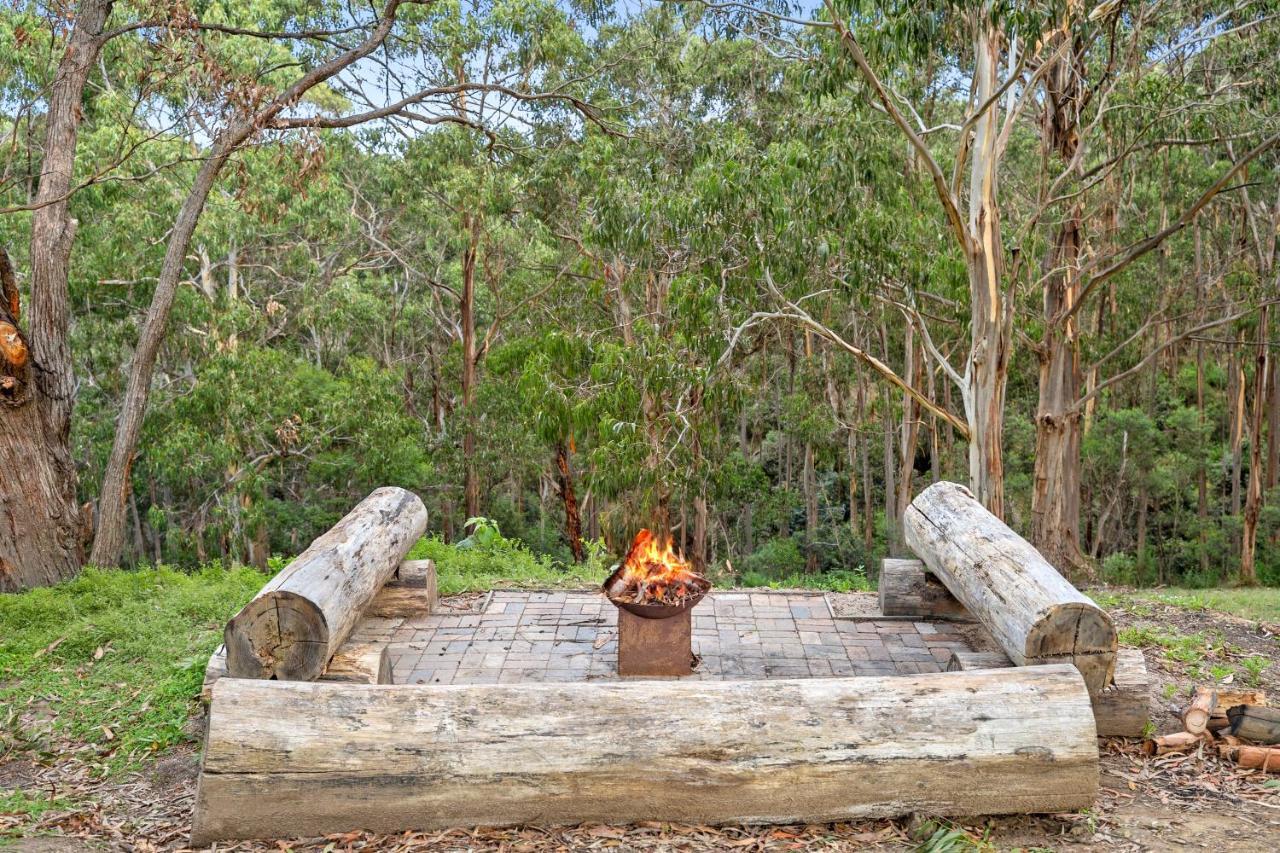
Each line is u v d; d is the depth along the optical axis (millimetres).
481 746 3754
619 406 14484
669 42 18641
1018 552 5000
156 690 5492
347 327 25641
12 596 7750
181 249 10406
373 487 25562
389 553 5824
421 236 26438
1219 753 4355
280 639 4344
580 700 3850
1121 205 17875
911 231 14016
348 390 23000
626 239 14875
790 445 26141
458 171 19375
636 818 3783
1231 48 14555
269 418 21625
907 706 3822
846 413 25141
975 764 3746
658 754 3754
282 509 26156
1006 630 4496
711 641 5918
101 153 18391
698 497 16359
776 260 13117
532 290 22406
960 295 13359
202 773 3713
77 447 21969
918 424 21078
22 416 9078
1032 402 25938
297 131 11648
